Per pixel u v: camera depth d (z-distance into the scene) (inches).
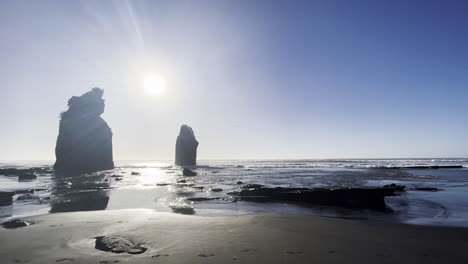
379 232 344.2
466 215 486.9
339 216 479.2
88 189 925.2
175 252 262.5
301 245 285.1
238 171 2239.2
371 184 1063.6
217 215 476.1
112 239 302.0
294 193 647.8
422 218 457.4
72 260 241.9
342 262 235.6
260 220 410.9
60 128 2519.7
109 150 2733.8
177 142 4146.2
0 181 1309.1
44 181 1290.6
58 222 399.2
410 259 245.4
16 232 341.1
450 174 1736.0
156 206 581.3
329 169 2546.8
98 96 2706.7
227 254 256.2
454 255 257.6
